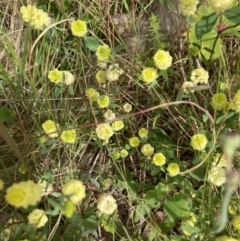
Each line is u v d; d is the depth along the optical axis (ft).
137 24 0.71
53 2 0.71
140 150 0.67
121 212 0.66
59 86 0.61
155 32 0.64
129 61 0.67
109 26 0.71
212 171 0.54
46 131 0.57
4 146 0.65
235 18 0.50
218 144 0.58
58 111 0.68
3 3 0.72
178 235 0.61
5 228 0.53
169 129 0.68
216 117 0.61
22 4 0.71
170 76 0.67
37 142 0.64
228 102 0.56
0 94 0.70
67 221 0.60
